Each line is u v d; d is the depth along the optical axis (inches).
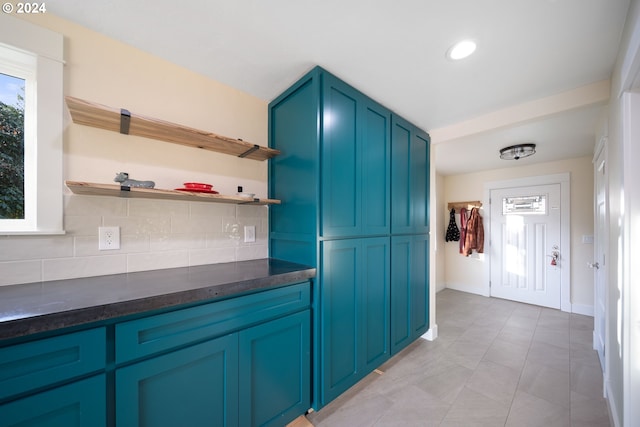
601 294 84.2
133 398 34.7
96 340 32.3
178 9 43.1
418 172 94.5
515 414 60.3
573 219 133.3
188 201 59.8
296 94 64.8
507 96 71.8
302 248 62.2
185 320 39.5
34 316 27.8
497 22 45.3
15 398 27.8
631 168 47.1
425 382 72.6
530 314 128.6
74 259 46.3
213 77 63.1
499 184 157.8
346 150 65.1
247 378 46.8
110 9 43.2
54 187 44.3
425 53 54.1
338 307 62.7
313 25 46.6
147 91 54.4
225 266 60.0
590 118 84.3
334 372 61.5
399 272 84.0
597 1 40.5
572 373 76.8
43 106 43.5
